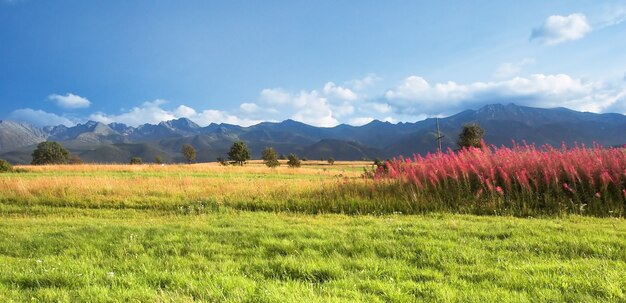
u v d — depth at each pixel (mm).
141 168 38500
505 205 10961
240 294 4629
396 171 14664
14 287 5148
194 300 4559
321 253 6605
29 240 8195
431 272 5434
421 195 11977
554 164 11656
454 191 12047
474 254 6199
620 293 4383
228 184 17688
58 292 4859
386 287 4797
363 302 4371
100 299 4609
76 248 7469
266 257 6535
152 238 8102
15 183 17250
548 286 4746
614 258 5895
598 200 10227
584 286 4664
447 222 9086
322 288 4852
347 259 6168
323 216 10914
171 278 5301
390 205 11570
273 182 18344
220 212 12375
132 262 6305
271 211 12375
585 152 12219
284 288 4781
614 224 8469
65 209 13617
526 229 7855
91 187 16906
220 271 5684
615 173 10664
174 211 12844
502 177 11922
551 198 10703
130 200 14516
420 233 7824
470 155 13484
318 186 15508
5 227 10195
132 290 4852
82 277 5434
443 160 13453
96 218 11992
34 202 14797
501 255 6152
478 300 4363
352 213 11508
